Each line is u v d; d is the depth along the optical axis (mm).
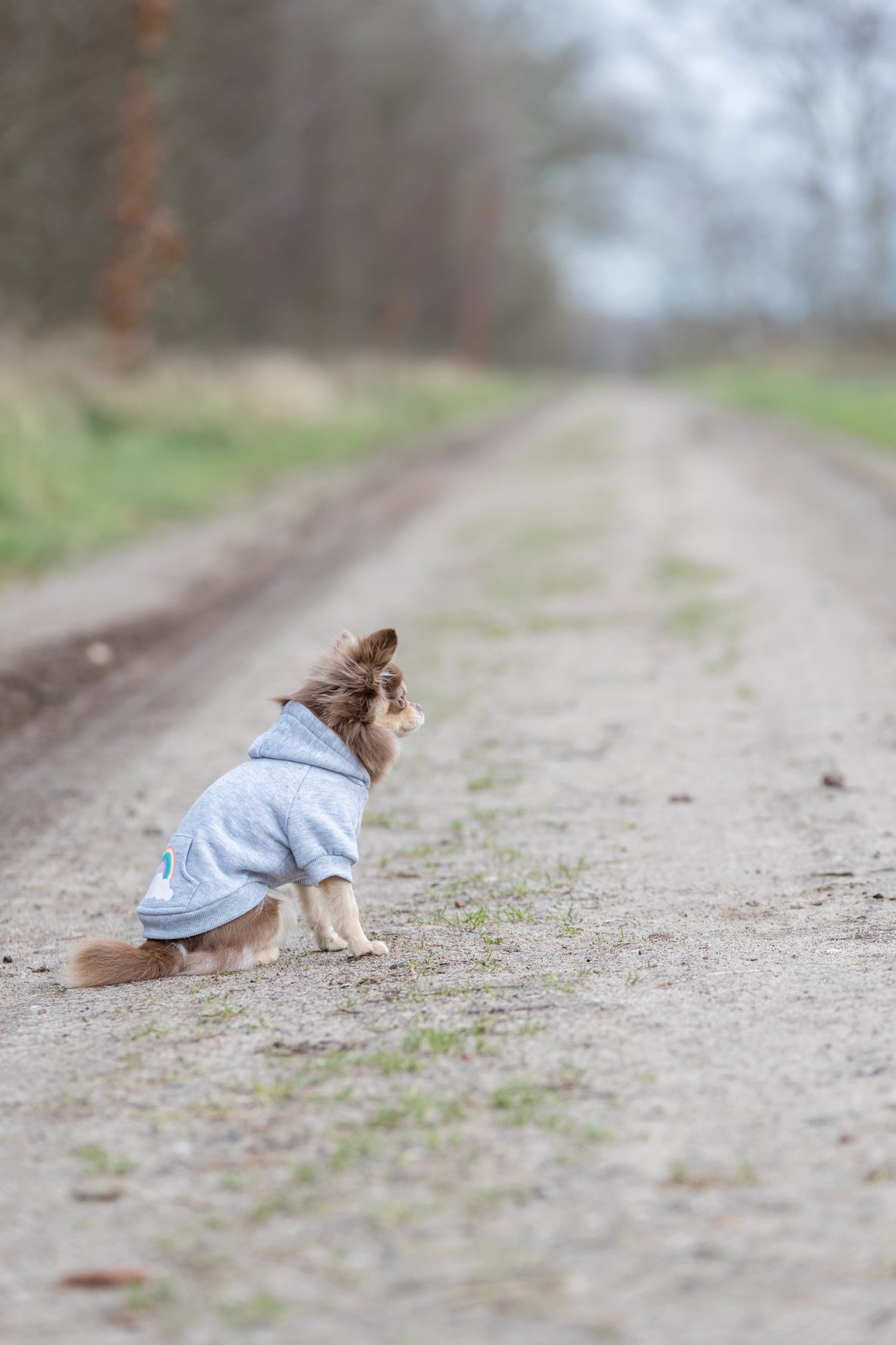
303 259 53062
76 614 16469
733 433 42875
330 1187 3916
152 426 31109
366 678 6523
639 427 47281
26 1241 3719
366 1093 4562
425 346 82375
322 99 47469
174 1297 3400
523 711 12070
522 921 6734
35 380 29062
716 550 20312
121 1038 5258
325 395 42156
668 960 5906
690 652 14023
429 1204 3783
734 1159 3928
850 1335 3078
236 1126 4367
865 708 11328
